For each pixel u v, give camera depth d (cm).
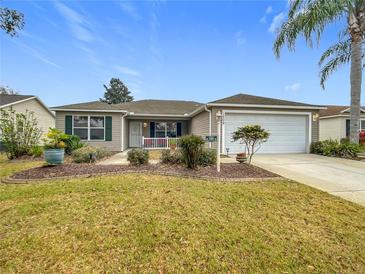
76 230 334
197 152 730
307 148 1323
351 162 951
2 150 1378
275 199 470
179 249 297
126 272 257
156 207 410
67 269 259
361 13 1048
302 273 263
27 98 1789
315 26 996
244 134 809
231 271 262
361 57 1085
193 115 1659
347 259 286
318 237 331
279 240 321
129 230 335
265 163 920
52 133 757
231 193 498
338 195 510
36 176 627
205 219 371
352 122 1116
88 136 1471
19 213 390
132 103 2081
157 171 686
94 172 671
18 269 258
